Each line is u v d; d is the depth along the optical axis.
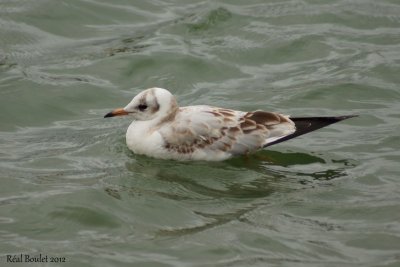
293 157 15.48
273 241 12.56
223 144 15.05
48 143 16.28
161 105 15.29
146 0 22.06
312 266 11.92
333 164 15.22
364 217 13.32
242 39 20.47
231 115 15.27
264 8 21.94
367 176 14.71
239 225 13.03
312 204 13.74
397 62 19.48
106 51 19.77
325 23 21.30
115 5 21.73
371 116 17.27
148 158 15.37
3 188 14.28
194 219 13.25
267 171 14.94
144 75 18.97
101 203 13.66
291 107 17.70
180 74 19.00
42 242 12.61
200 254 12.20
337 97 18.12
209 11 21.42
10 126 16.94
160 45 20.02
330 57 19.83
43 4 21.30
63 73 18.83
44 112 17.48
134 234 12.81
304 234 12.79
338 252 12.28
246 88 18.55
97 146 16.09
